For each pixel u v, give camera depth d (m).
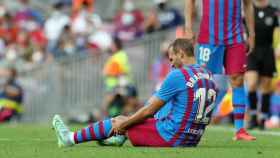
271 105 48.50
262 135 33.47
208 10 29.83
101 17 67.19
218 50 29.81
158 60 53.09
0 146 25.03
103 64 56.06
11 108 54.28
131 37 61.03
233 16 29.67
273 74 43.22
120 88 52.34
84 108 56.53
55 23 63.75
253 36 30.25
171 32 54.31
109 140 24.31
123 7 65.50
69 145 23.92
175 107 23.62
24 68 60.84
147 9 65.62
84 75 56.94
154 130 23.77
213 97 23.92
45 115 58.19
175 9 58.09
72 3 66.00
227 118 47.72
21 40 64.56
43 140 28.31
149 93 54.38
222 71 30.03
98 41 60.84
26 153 22.34
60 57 58.31
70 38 61.53
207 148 24.08
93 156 21.31
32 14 67.12
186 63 24.03
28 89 58.59
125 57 52.84
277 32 48.53
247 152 23.16
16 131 34.78
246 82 43.28
